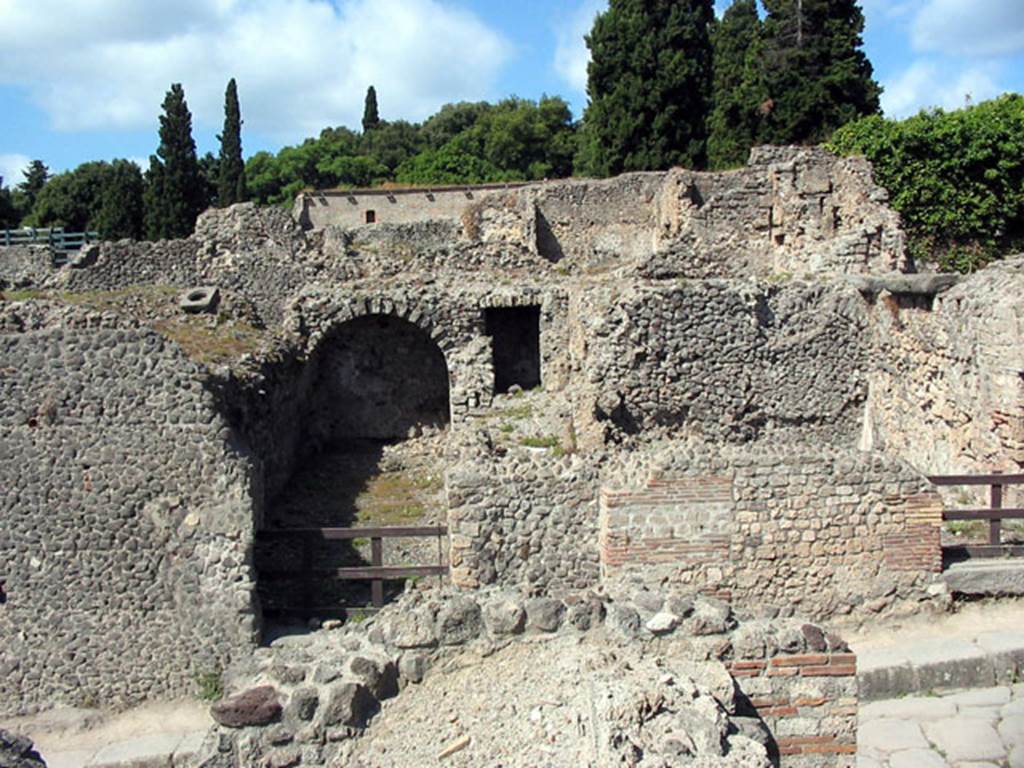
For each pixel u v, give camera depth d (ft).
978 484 43.29
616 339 56.08
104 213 213.87
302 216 147.54
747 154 142.31
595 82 162.61
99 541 41.52
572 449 49.96
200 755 23.08
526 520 40.40
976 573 40.29
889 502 39.50
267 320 89.61
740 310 57.36
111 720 41.16
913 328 55.31
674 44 159.33
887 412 58.44
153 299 69.10
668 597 25.99
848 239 66.80
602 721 20.02
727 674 23.03
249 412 49.98
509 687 23.91
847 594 39.75
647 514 38.96
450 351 66.54
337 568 42.75
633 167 159.43
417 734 22.93
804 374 59.26
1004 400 46.73
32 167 298.15
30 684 42.11
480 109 275.59
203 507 41.29
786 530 39.37
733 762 19.01
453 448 52.75
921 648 37.58
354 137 269.44
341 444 71.67
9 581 41.81
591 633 25.08
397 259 84.38
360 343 72.28
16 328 42.75
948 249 87.25
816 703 24.40
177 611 41.57
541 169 235.81
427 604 25.41
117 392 40.98
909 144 86.17
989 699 35.47
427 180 234.99
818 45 138.21
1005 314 46.55
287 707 22.95
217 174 247.50
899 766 31.58
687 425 58.08
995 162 85.71
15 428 41.16
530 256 76.48
